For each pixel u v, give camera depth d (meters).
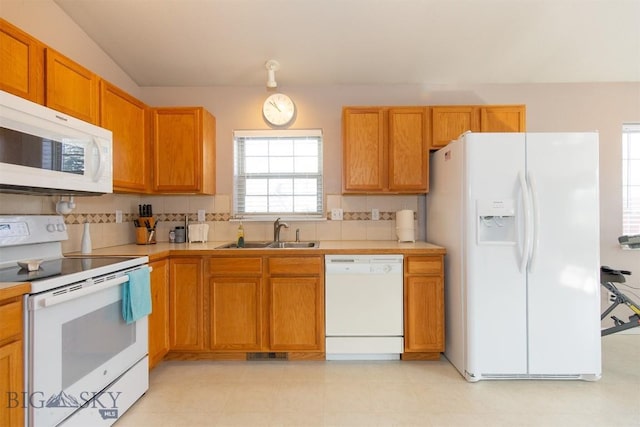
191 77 2.94
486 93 3.02
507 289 2.10
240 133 3.06
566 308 2.09
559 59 2.72
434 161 2.75
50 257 1.91
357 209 3.06
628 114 2.98
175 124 2.71
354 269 2.39
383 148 2.75
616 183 2.98
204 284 2.41
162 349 2.29
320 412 1.81
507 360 2.10
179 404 1.89
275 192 3.12
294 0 2.20
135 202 3.00
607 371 2.24
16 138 1.42
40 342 1.27
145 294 1.91
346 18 2.34
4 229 1.67
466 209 2.14
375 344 2.40
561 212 2.09
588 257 2.09
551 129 2.99
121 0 2.16
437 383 2.11
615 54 2.66
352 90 3.05
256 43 2.56
